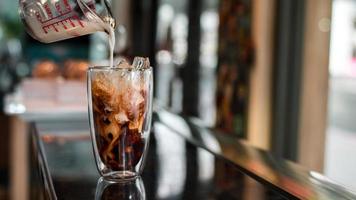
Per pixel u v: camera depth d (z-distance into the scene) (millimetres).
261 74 3176
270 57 3152
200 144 1260
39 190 1129
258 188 869
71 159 1070
